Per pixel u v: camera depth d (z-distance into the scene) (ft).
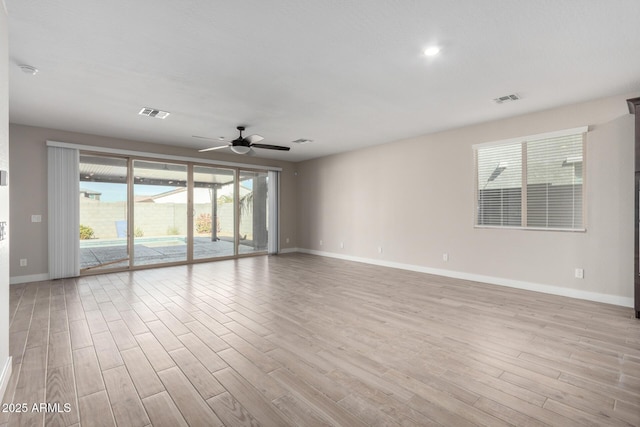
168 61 9.84
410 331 9.96
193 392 6.68
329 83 11.50
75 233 18.03
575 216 13.76
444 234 18.34
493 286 15.79
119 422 5.74
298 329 10.15
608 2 7.02
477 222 16.94
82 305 12.72
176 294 14.38
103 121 16.07
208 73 10.69
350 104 13.74
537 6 7.19
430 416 5.90
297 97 12.89
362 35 8.43
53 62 9.86
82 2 7.00
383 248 21.80
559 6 7.18
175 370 7.60
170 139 20.06
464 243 17.44
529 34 8.33
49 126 16.98
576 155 13.70
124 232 20.18
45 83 11.42
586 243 13.43
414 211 19.86
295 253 28.40
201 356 8.31
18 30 8.11
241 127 17.25
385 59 9.73
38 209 17.11
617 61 9.81
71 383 7.02
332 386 6.91
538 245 14.76
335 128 17.67
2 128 6.64
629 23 7.80
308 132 18.56
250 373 7.46
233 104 13.66
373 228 22.48
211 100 13.20
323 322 10.77
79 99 13.01
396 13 7.48
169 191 22.16
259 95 12.68
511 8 7.27
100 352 8.54
